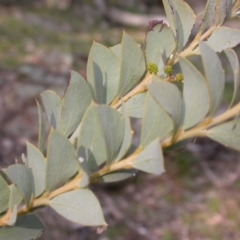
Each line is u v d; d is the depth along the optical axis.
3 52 2.36
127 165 0.24
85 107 0.28
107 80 0.29
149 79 0.29
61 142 0.25
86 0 3.60
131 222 1.62
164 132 0.24
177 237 1.59
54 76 2.19
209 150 1.95
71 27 3.12
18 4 3.34
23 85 2.05
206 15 0.30
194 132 0.24
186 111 0.24
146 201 1.72
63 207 0.25
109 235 1.56
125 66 0.29
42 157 0.26
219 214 1.68
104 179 0.26
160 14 3.61
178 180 1.81
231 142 0.24
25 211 0.26
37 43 2.58
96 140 0.25
